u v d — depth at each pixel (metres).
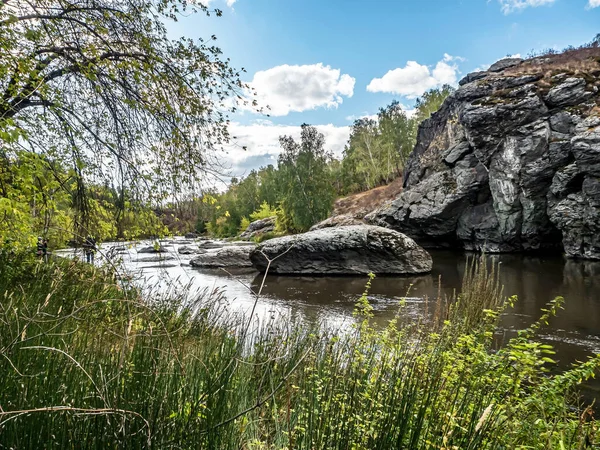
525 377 2.63
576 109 19.22
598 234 16.72
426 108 47.84
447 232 25.27
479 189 23.50
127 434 1.17
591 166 16.45
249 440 1.71
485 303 4.98
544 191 19.78
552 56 26.98
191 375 1.57
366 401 1.71
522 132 20.22
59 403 1.23
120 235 4.37
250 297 11.48
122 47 4.54
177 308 4.14
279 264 16.67
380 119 45.50
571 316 8.09
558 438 1.89
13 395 1.21
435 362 1.99
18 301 2.22
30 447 1.15
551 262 16.94
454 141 27.27
